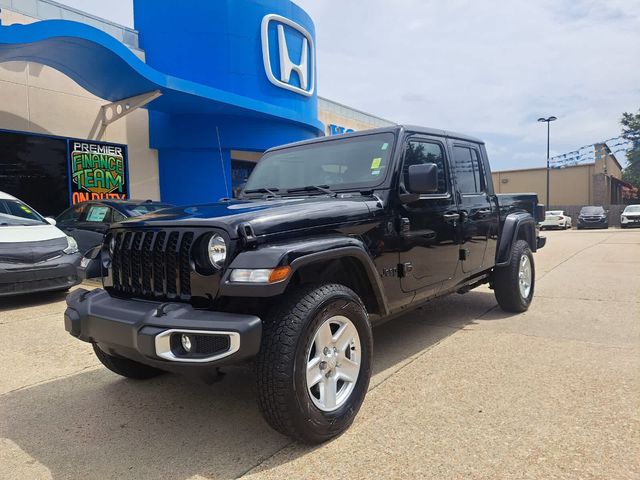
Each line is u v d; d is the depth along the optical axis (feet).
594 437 9.16
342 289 9.82
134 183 44.68
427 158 13.91
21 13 35.04
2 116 35.65
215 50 45.37
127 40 43.37
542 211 22.29
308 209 10.13
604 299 21.54
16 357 15.14
